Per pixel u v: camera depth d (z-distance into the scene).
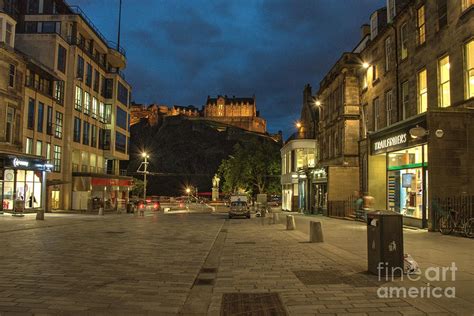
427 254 10.95
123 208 54.88
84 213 40.84
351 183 32.41
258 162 65.06
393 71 24.72
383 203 25.12
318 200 37.53
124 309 6.22
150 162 153.50
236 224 26.03
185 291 7.43
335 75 34.81
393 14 26.42
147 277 8.66
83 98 48.69
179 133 165.12
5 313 5.89
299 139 49.12
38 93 38.50
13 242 14.73
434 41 19.67
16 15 46.84
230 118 177.38
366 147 27.72
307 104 53.91
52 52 42.28
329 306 6.26
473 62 16.92
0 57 31.61
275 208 63.09
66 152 44.66
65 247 13.41
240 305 6.47
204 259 11.13
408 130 19.61
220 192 106.44
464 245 12.77
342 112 33.00
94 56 53.12
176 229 21.66
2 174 31.17
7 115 32.88
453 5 18.06
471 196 16.12
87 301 6.64
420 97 21.50
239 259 11.00
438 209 16.98
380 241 8.36
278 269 9.42
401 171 21.50
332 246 13.41
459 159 17.28
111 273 9.04
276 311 6.12
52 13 51.44
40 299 6.70
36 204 36.56
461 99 17.47
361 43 35.91
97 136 53.69
